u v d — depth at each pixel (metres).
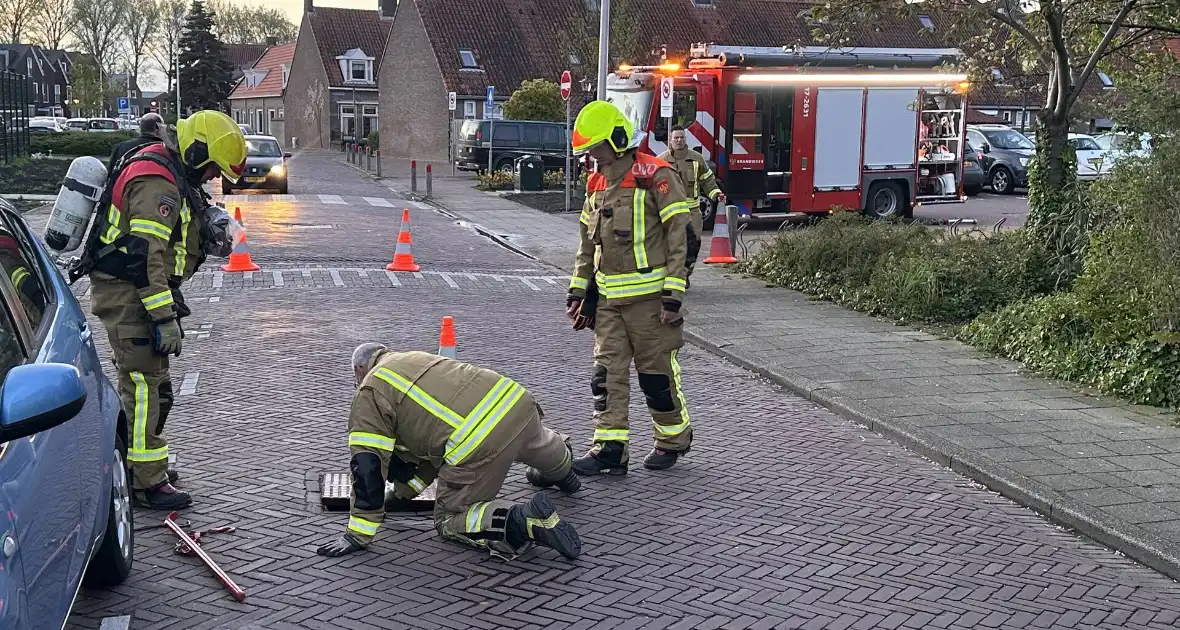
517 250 17.52
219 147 5.27
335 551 4.91
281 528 5.24
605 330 6.18
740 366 9.30
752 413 7.77
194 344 9.23
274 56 79.00
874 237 12.80
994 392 8.23
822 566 4.98
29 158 35.44
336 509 5.52
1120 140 9.35
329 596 4.50
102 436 4.08
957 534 5.46
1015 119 43.72
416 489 5.45
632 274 6.04
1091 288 9.03
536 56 49.16
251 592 4.52
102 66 87.25
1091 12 12.01
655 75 19.77
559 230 20.48
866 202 20.84
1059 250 11.77
